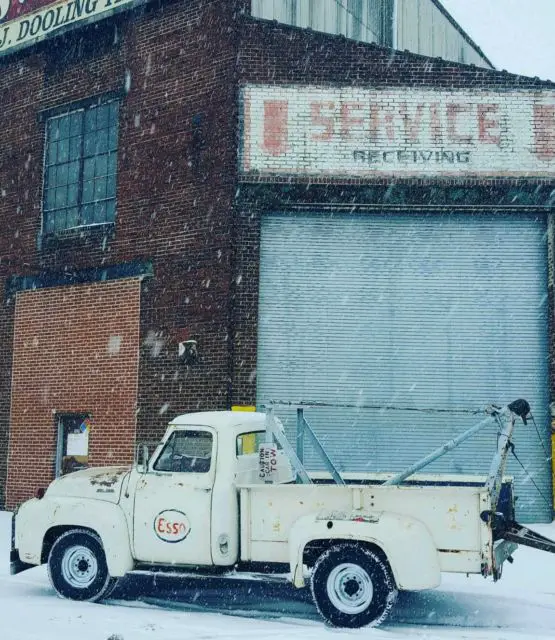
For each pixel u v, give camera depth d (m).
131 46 17.83
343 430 15.58
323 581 7.73
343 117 15.89
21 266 19.00
